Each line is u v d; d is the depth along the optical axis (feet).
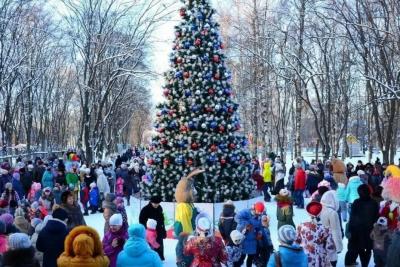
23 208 37.83
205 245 21.99
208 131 47.44
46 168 61.93
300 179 59.67
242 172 49.21
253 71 122.11
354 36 89.66
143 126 285.23
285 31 108.47
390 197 34.09
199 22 48.44
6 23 102.78
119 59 107.65
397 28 66.54
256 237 30.01
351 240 31.30
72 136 260.42
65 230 23.39
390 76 72.95
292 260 20.51
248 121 143.43
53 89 181.16
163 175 48.08
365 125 206.90
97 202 58.54
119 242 24.93
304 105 146.61
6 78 101.24
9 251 17.85
